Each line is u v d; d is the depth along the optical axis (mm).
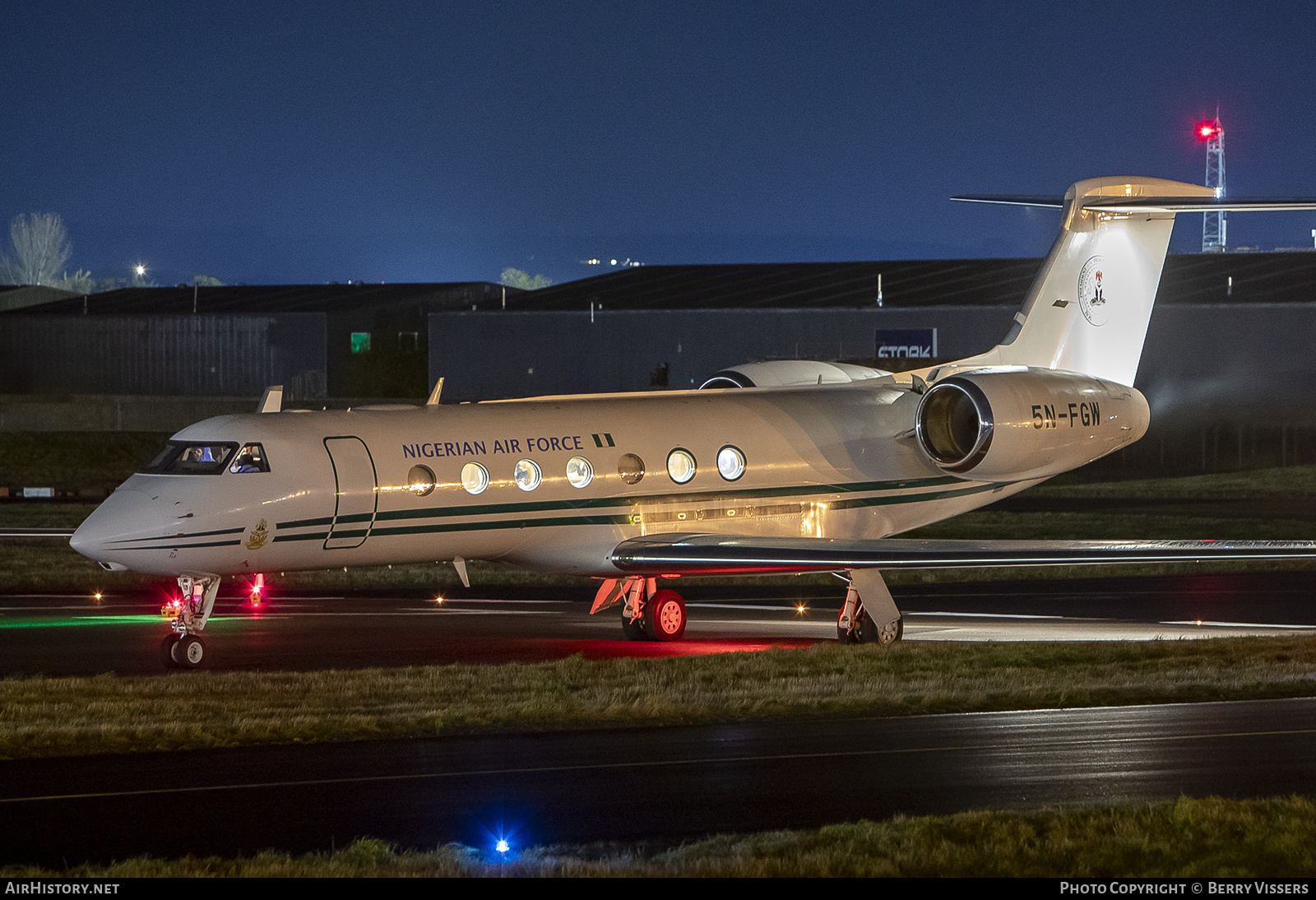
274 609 86562
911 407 86875
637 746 45719
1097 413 83125
